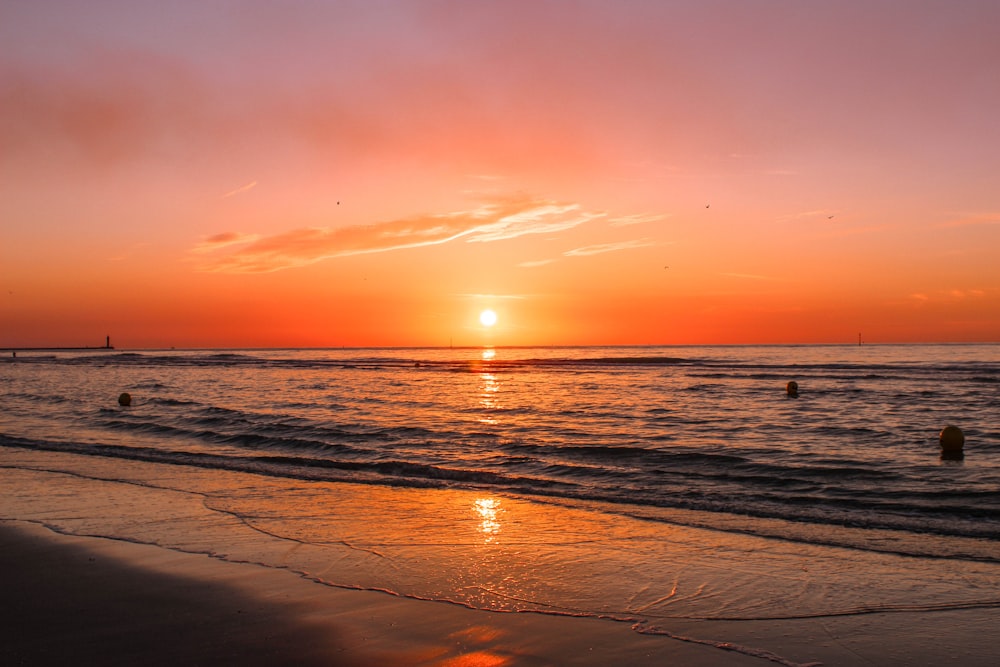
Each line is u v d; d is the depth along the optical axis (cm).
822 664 559
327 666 543
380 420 2495
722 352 17725
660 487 1338
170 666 540
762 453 1752
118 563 813
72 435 2139
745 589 735
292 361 11256
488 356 15800
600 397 3697
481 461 1634
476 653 571
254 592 715
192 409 2967
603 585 746
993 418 2605
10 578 759
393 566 809
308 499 1202
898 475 1448
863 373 5969
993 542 928
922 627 635
